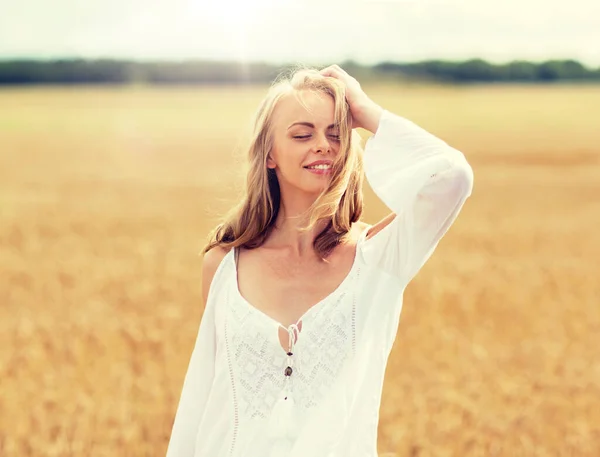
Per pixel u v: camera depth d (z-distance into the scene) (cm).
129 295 1198
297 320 276
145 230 1881
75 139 4731
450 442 642
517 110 6925
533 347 946
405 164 273
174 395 738
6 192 2616
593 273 1431
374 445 275
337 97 276
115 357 872
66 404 716
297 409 267
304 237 285
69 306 1152
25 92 9056
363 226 301
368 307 277
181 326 997
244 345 272
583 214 2244
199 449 280
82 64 10262
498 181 3053
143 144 4425
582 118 6331
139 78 10269
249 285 284
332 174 275
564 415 715
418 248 275
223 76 10188
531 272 1432
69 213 2161
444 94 8519
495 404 747
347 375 271
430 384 792
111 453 620
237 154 304
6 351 908
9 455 620
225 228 294
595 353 930
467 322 1079
